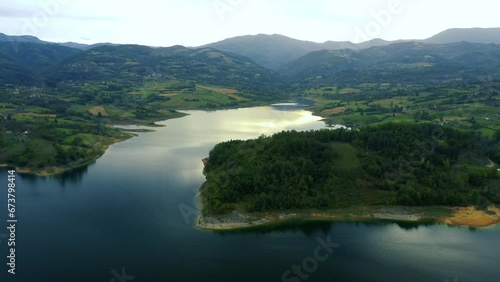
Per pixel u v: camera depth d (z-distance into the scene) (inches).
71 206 5034.5
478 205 4943.4
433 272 3617.1
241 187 4896.7
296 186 4963.1
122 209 4940.9
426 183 5172.2
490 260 3838.6
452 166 5595.5
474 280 3494.1
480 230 4480.8
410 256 3900.1
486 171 5526.6
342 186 5059.1
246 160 5477.4
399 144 5605.3
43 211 4867.1
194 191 5585.6
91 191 5615.2
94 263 3659.0
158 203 5128.0
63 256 3777.1
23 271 3511.3
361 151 5565.9
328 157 5369.1
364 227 4507.9
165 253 3868.1
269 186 4889.3
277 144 5590.6
